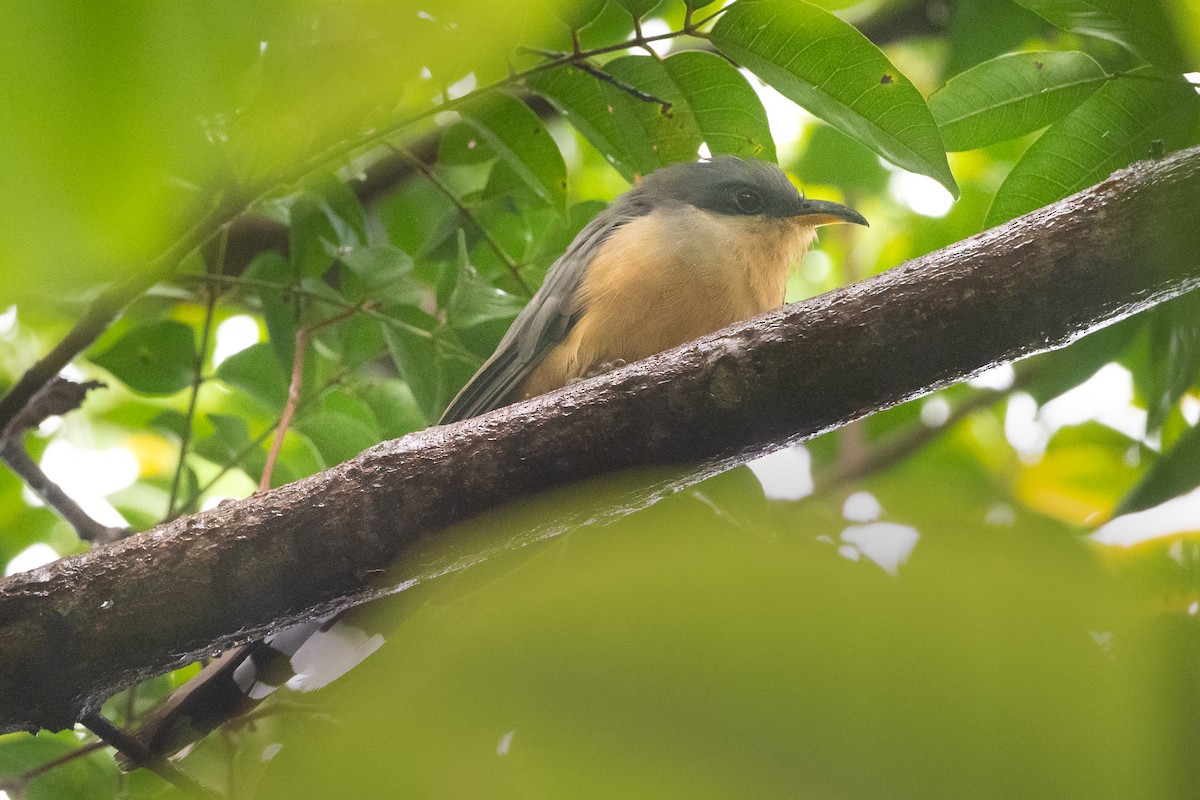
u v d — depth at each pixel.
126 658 5.14
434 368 8.76
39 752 8.10
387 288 8.79
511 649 1.19
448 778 1.36
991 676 1.06
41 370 7.16
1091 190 5.49
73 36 0.93
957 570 1.11
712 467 5.64
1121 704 1.06
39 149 0.92
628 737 1.11
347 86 1.47
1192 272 5.28
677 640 1.12
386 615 6.52
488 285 8.65
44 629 5.01
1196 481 6.19
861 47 6.27
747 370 5.41
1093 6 5.14
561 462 5.39
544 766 1.12
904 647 1.06
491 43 1.50
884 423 12.59
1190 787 1.04
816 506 1.45
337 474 5.36
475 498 5.36
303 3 1.10
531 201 9.07
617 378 5.52
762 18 6.33
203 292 9.79
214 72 0.99
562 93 7.36
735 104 7.31
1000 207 7.31
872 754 1.05
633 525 1.29
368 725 1.52
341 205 9.14
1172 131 7.00
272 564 5.20
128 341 9.20
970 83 7.11
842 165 12.99
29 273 0.92
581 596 1.17
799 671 1.08
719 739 1.08
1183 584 1.23
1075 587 1.11
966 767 1.04
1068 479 12.37
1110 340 8.19
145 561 5.16
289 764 1.68
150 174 0.96
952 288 5.39
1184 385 6.42
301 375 8.90
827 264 13.80
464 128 8.63
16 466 8.47
